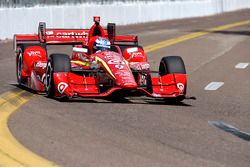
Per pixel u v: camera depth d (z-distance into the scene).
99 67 24.59
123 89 23.06
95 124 19.50
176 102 25.52
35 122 19.53
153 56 46.16
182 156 15.73
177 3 103.69
